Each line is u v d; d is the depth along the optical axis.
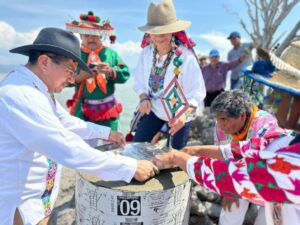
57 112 1.86
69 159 1.48
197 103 2.30
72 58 1.47
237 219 2.04
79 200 1.79
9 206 1.51
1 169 1.48
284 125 1.24
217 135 2.20
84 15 2.81
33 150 1.50
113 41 2.96
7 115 1.41
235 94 1.80
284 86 1.18
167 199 1.66
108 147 2.16
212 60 5.95
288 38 5.00
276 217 1.37
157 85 2.40
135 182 1.70
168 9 2.24
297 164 1.10
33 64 1.51
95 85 2.80
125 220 1.65
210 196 2.74
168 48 2.30
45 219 1.71
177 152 1.64
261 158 1.20
